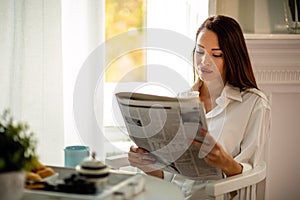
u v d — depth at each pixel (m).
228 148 1.80
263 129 1.79
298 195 2.23
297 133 2.21
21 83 1.98
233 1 2.17
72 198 1.09
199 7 2.04
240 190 1.60
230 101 1.82
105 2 2.17
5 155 1.04
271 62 2.09
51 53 2.00
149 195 1.27
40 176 1.28
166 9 2.12
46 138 2.02
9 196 1.03
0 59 2.00
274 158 2.22
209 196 1.49
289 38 2.03
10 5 1.99
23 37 1.97
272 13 2.15
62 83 2.02
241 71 1.81
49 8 1.98
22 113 2.00
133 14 2.24
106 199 1.10
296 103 2.19
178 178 1.80
